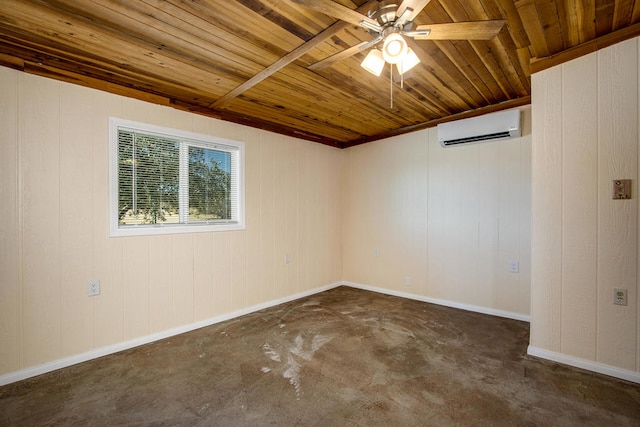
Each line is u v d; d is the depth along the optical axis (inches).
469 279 145.9
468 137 138.5
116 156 106.2
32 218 90.4
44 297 92.2
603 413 71.6
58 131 94.7
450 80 109.7
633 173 82.9
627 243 84.1
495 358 98.3
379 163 180.5
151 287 113.8
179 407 75.0
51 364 92.5
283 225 162.1
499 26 61.8
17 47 84.4
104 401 77.3
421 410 73.4
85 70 97.5
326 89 114.5
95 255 101.5
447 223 152.7
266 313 143.6
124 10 68.7
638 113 81.9
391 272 175.9
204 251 129.0
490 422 69.1
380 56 75.6
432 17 75.3
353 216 194.7
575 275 92.2
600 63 86.8
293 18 72.3
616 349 86.0
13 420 70.3
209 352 103.9
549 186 96.2
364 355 101.0
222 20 73.0
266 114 141.8
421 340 112.2
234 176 142.5
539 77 96.7
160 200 118.3
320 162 184.2
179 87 111.0
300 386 83.6
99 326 102.0
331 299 166.4
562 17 76.6
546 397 77.7
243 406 75.4
